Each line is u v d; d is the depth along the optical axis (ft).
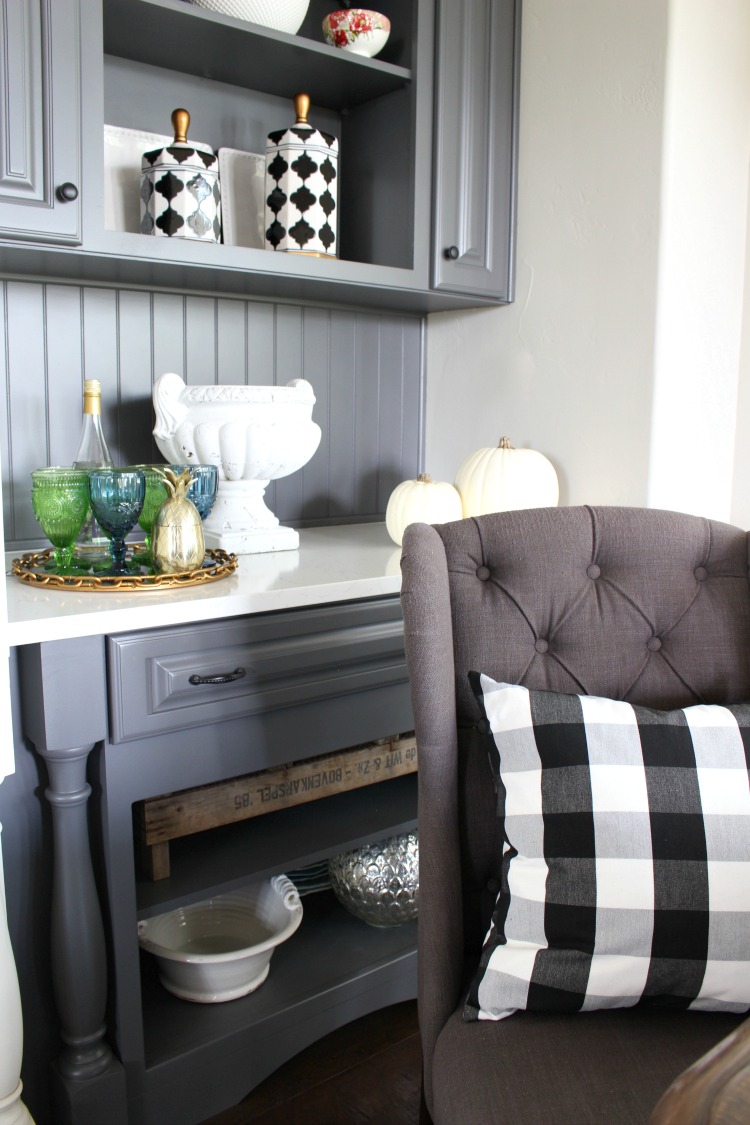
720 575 4.05
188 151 5.32
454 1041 3.21
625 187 5.90
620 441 6.10
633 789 3.26
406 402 7.51
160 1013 5.02
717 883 3.16
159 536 4.76
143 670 4.29
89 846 4.33
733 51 6.06
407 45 6.06
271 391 5.49
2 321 5.47
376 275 5.93
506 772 3.42
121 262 5.10
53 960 4.34
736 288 6.37
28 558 5.07
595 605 3.94
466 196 6.29
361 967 5.47
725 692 3.92
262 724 4.82
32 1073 4.51
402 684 5.40
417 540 3.81
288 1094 5.07
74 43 4.58
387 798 5.89
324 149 5.82
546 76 6.33
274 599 4.67
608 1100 2.84
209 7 5.46
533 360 6.64
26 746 4.29
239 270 5.40
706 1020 3.25
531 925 3.22
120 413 5.99
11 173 4.46
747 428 6.49
